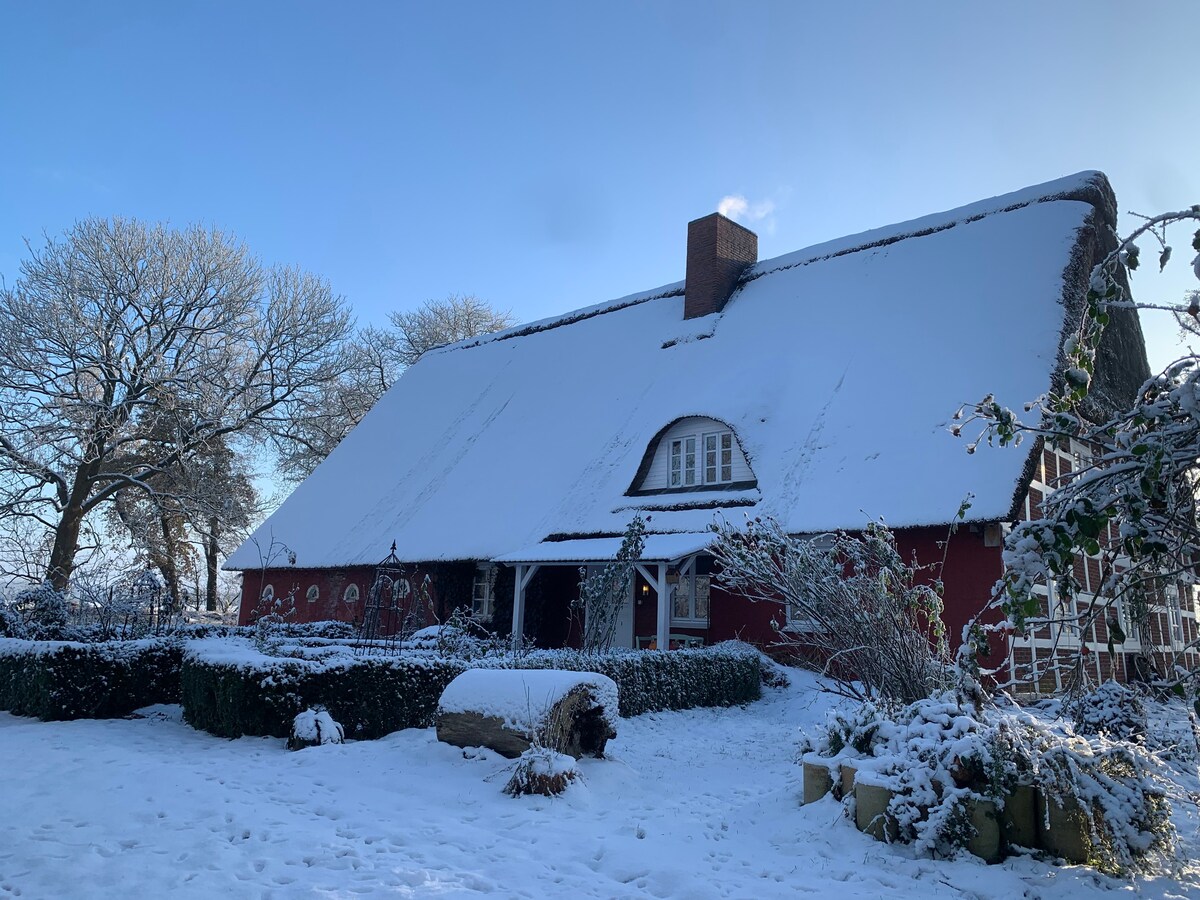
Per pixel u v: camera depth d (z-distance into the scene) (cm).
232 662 1057
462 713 892
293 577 2702
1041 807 594
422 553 2258
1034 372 1612
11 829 601
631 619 2022
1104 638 1733
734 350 2269
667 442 2056
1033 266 1884
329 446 3925
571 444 2348
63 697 1189
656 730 1206
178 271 3153
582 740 900
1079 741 616
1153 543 456
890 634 813
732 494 1820
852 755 709
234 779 789
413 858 573
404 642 1581
